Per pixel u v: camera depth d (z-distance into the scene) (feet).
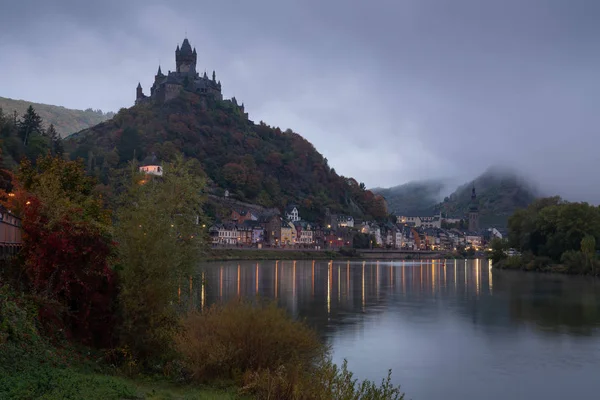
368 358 147.74
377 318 208.85
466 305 248.73
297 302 252.42
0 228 92.99
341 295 282.97
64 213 97.81
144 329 94.58
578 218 491.31
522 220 570.87
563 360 148.46
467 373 135.44
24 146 558.56
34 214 97.55
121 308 96.73
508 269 533.96
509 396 119.85
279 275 415.85
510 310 233.96
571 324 199.52
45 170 144.97
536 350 158.71
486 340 170.81
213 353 93.66
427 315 217.36
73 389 66.54
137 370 91.45
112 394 68.69
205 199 123.85
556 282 374.22
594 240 462.60
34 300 88.28
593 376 134.31
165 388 85.46
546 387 126.11
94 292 95.86
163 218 101.81
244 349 95.66
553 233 524.11
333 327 189.57
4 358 69.97
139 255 95.30
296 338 97.71
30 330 80.53
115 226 104.63
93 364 86.99
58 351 82.58
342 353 152.87
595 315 220.43
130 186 112.06
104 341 97.14
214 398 79.36
